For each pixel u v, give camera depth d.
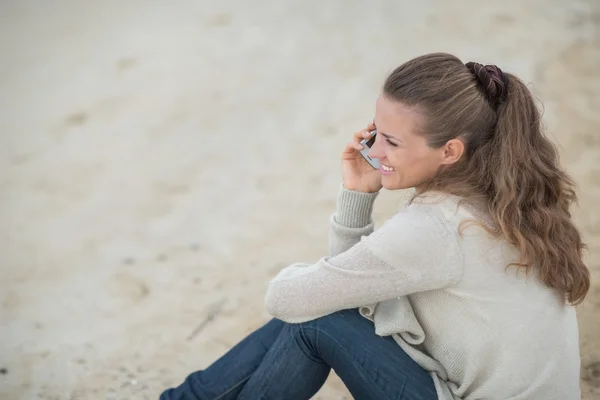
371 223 3.81
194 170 8.06
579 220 6.43
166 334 5.57
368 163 3.73
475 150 3.22
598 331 5.14
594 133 7.77
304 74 9.82
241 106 9.23
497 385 3.21
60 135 9.02
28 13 12.63
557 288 3.24
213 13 11.84
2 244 7.00
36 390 5.02
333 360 3.47
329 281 3.29
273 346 3.64
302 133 8.57
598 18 10.39
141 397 4.93
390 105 3.20
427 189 3.29
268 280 6.17
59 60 10.91
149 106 9.45
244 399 3.72
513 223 3.11
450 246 3.10
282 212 7.18
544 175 3.22
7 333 5.68
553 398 3.20
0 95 10.06
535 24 10.36
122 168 8.22
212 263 6.48
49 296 6.17
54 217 7.42
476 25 10.52
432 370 3.36
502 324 3.15
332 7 11.65
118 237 7.00
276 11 11.70
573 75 8.97
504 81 3.23
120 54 10.86
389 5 11.51
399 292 3.21
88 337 5.60
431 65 3.18
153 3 12.55
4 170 8.37
